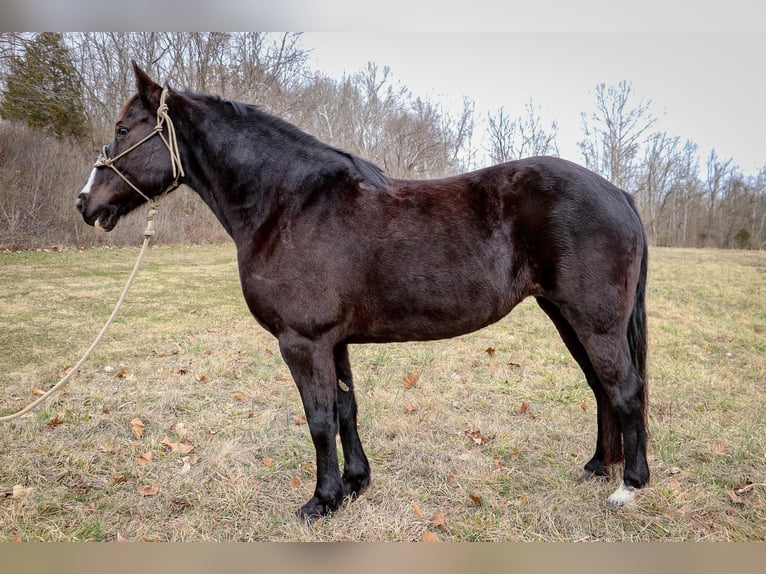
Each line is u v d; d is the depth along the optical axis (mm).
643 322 2346
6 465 2768
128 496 2523
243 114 2377
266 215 2248
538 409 3621
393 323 2223
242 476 2709
